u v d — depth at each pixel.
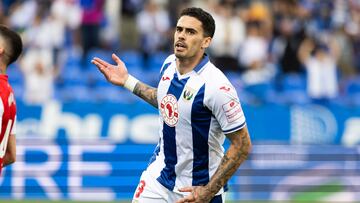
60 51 47.06
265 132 42.38
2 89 18.91
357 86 49.44
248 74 47.06
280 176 41.75
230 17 47.81
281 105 42.91
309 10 51.53
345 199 41.94
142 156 41.31
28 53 46.31
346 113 42.88
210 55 47.47
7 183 40.06
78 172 40.75
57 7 47.81
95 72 47.28
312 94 47.50
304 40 48.66
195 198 19.34
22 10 47.91
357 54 51.75
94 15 48.16
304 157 42.25
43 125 41.19
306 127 42.66
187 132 19.73
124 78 21.34
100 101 43.19
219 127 19.70
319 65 47.69
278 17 49.38
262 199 41.25
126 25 48.97
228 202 39.56
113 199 40.53
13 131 19.81
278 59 48.44
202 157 20.02
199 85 19.38
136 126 41.56
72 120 41.41
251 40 47.75
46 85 45.50
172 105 19.75
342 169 42.28
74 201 39.44
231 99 19.12
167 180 20.33
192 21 19.33
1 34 19.09
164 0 49.62
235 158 19.31
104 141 41.25
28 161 40.53
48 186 40.47
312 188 41.94
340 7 52.66
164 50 48.66
